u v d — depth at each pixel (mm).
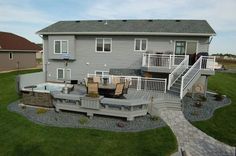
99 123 9750
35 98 12367
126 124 9562
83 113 11102
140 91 14117
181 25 18000
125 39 17781
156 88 14352
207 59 13617
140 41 17422
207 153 7207
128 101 9758
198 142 8000
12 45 34219
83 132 8828
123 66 18219
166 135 8445
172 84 14109
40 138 8484
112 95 12469
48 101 12023
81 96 10562
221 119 10430
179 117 10414
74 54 19031
